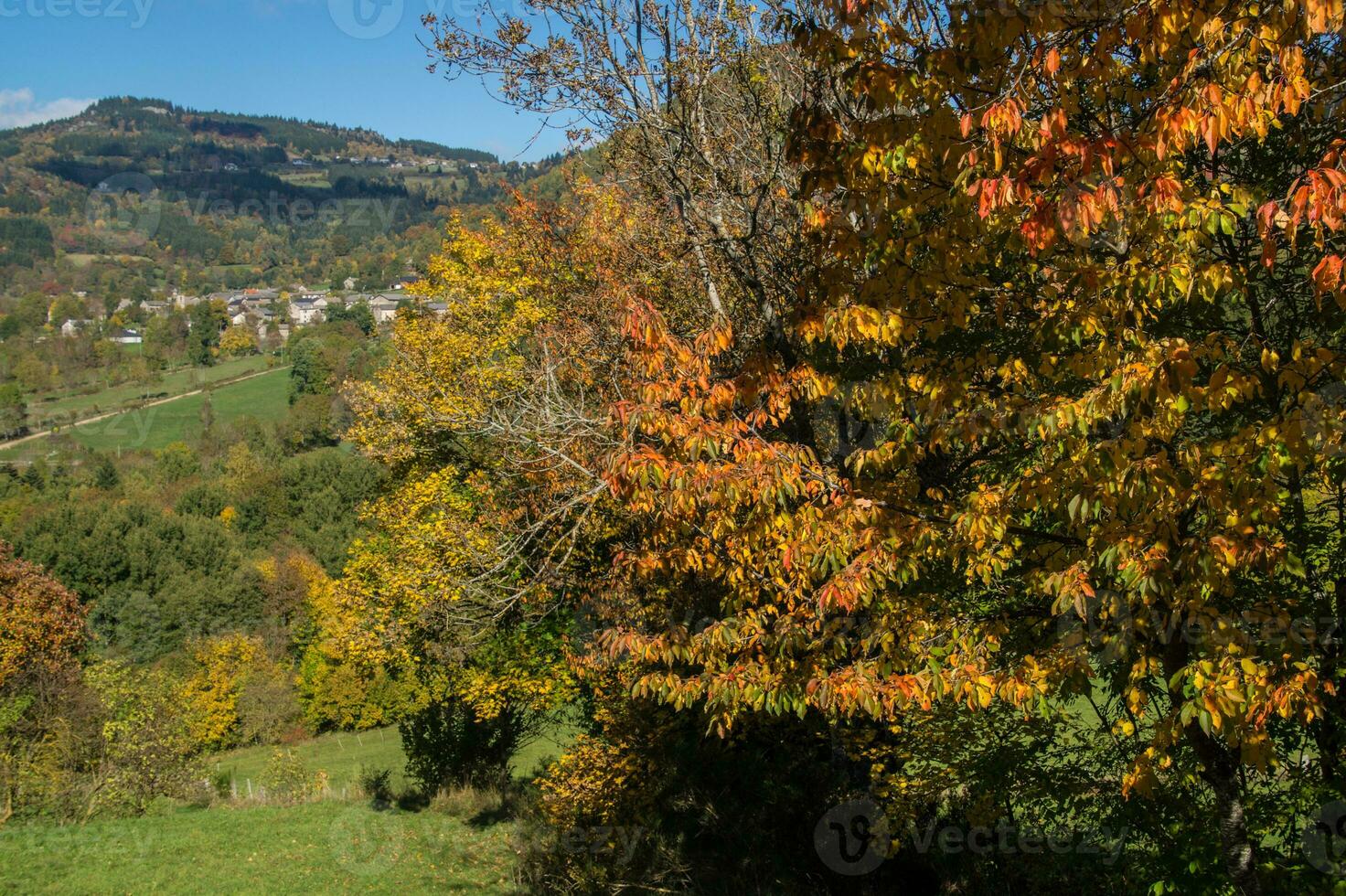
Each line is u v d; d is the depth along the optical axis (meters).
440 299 26.20
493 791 22.97
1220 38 5.02
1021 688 6.22
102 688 25.84
